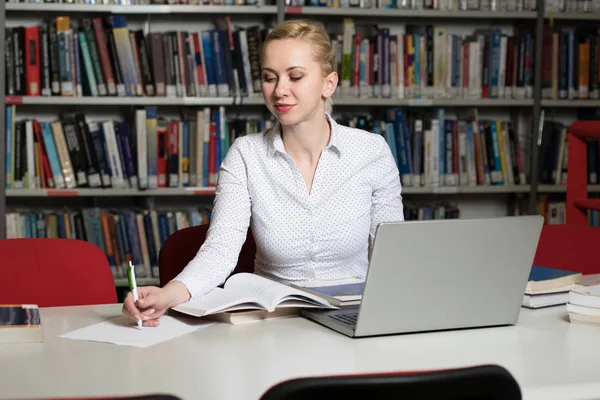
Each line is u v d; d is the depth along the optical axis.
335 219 1.96
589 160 4.07
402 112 3.84
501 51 3.93
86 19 3.59
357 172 1.98
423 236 1.40
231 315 1.52
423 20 4.13
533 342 1.41
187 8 3.60
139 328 1.50
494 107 4.22
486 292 1.49
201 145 3.66
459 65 3.90
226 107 3.94
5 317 1.49
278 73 1.80
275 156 1.94
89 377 1.20
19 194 3.53
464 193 4.26
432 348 1.37
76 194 3.57
